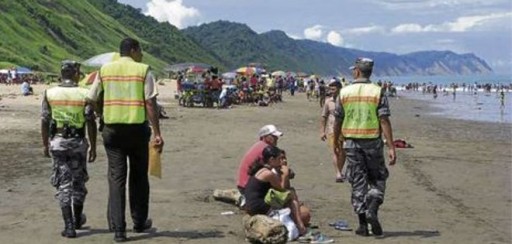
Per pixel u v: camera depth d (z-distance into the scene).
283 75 87.00
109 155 8.84
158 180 13.84
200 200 11.72
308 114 39.69
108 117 8.72
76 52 150.88
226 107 43.19
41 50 131.62
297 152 19.44
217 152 18.88
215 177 14.34
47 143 9.01
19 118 29.64
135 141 8.83
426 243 8.84
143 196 9.19
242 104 47.91
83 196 9.15
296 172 15.41
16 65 105.19
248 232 8.81
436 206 11.59
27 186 12.79
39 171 14.74
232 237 9.04
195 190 12.72
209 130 26.34
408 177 15.01
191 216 10.38
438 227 9.87
